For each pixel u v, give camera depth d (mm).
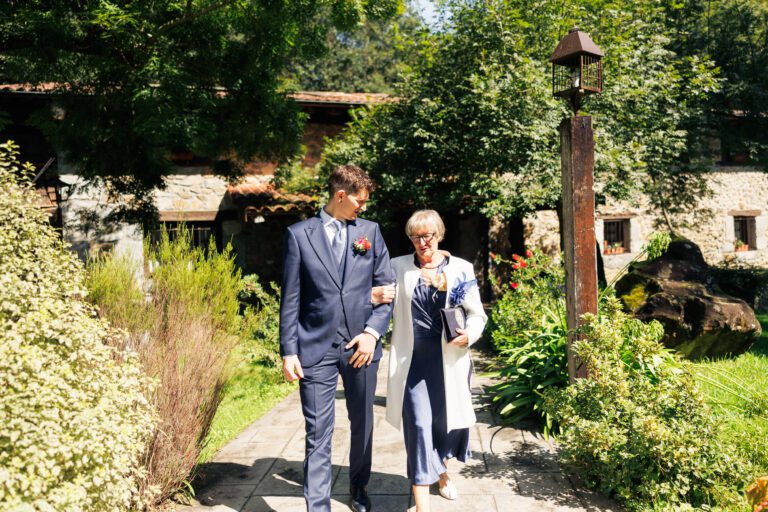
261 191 11078
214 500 3037
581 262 3654
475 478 3240
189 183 11234
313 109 11711
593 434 2939
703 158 12047
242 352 6191
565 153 3709
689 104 10086
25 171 3152
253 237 11539
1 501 1828
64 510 1955
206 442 3484
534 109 7754
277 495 3092
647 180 10117
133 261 3357
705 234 14422
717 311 5688
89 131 6750
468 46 8602
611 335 3383
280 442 4023
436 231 2852
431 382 2859
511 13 8047
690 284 6145
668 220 12680
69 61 5973
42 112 7020
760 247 15102
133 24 5746
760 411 3766
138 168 7418
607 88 8023
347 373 2760
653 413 3092
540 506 2879
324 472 2645
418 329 2867
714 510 2678
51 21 5402
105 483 2213
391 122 9375
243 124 7457
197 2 6387
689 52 10898
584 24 8258
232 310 3566
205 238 11422
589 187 3639
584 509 2844
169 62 6203
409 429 2725
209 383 3201
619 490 2814
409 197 9273
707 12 11359
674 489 2758
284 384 5969
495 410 4523
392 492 3090
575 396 3305
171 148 7488
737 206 14797
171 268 3301
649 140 8781
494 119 7699
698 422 2992
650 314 5809
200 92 6727
